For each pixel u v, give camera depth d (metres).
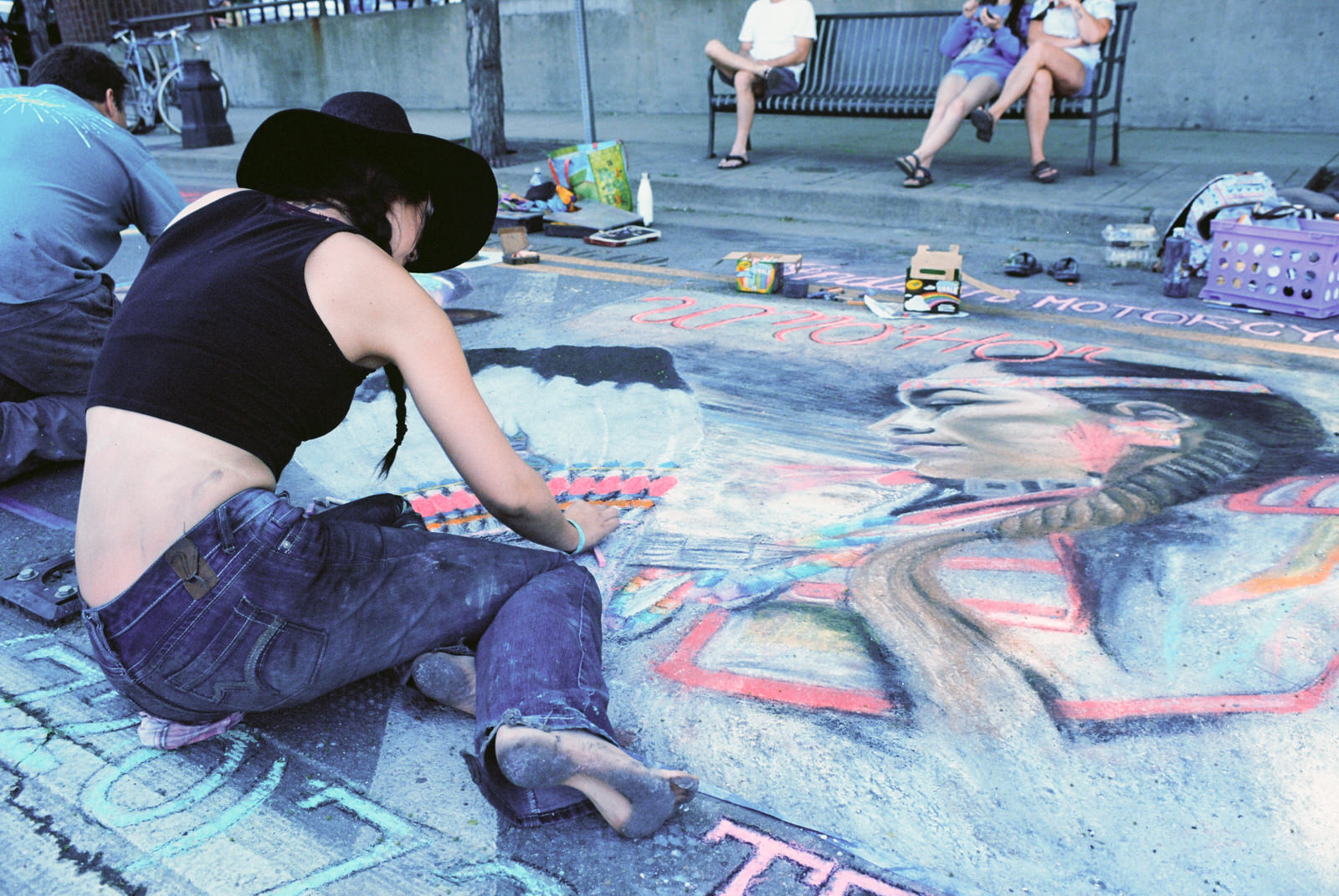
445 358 1.72
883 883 1.59
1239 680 2.03
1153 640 2.16
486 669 1.67
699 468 3.11
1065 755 1.85
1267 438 3.15
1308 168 6.36
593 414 3.59
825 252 5.93
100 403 1.64
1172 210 5.54
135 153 3.25
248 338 1.60
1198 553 2.49
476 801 1.79
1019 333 4.32
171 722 1.89
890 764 1.84
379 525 1.92
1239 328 4.29
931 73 7.63
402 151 1.75
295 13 13.80
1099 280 5.15
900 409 3.52
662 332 4.50
